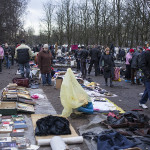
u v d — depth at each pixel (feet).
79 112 21.25
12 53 77.66
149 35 74.23
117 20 109.09
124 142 14.53
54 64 71.72
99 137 15.05
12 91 27.89
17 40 123.44
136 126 18.54
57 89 34.96
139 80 42.39
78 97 20.88
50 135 16.37
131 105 26.61
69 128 17.03
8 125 17.78
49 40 194.49
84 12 146.51
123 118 19.01
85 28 145.38
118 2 101.86
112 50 93.40
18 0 116.98
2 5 102.89
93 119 20.40
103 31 126.00
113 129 17.16
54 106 24.94
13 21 113.39
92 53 53.72
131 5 73.46
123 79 49.70
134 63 41.39
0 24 105.29
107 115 21.84
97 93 31.86
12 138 15.61
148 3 66.28
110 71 39.01
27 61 39.78
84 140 16.17
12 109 20.38
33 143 15.42
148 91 23.84
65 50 130.11
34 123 18.60
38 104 25.13
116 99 29.53
